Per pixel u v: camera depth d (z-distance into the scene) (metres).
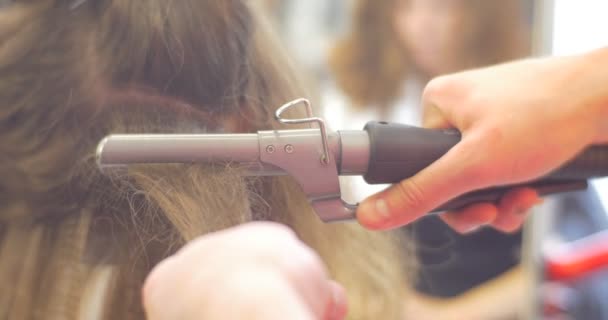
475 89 0.45
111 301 0.44
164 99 0.45
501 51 0.94
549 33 0.89
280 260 0.18
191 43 0.44
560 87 0.43
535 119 0.42
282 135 0.36
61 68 0.44
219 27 0.46
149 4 0.44
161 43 0.44
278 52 0.55
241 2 0.49
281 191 0.50
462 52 0.95
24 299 0.44
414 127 0.40
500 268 0.89
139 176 0.42
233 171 0.37
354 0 0.98
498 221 0.47
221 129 0.46
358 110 1.00
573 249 0.97
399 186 0.39
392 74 0.99
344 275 0.61
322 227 0.55
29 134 0.44
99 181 0.44
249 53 0.50
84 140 0.44
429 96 0.47
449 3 0.95
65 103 0.44
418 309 0.86
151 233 0.43
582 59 0.45
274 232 0.19
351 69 0.99
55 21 0.44
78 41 0.44
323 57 0.99
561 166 0.43
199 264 0.18
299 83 0.56
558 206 0.98
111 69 0.44
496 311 0.87
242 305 0.16
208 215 0.41
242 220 0.42
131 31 0.44
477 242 0.89
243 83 0.48
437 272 0.88
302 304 0.16
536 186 0.45
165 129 0.44
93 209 0.44
